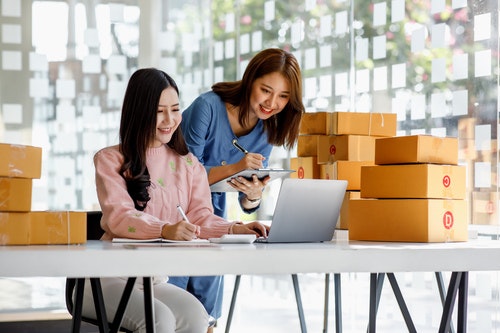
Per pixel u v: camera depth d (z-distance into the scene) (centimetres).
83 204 507
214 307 346
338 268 200
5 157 203
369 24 411
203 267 186
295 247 205
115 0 521
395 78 390
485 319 332
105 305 233
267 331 475
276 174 280
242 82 312
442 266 213
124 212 239
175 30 535
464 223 265
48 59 506
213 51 541
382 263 205
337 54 445
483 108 337
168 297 247
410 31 380
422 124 371
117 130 515
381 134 330
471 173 342
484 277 333
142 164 252
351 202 274
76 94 511
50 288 473
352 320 416
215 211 335
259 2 517
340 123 324
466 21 347
